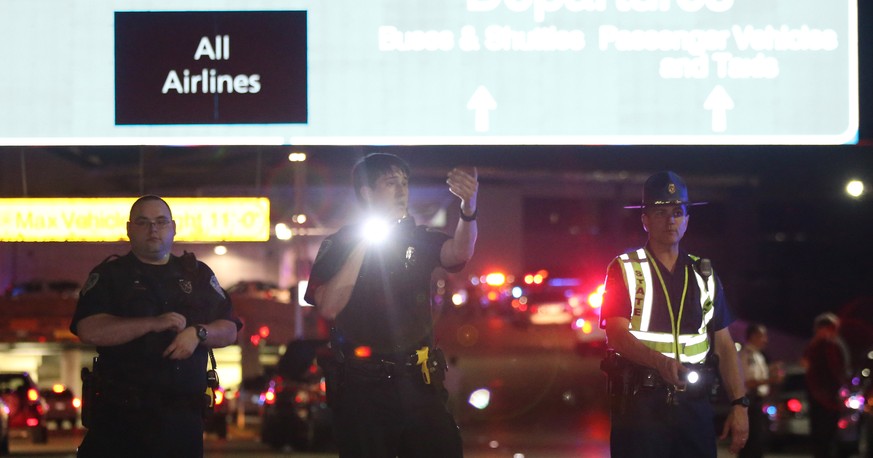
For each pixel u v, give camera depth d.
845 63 35.59
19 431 72.81
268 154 48.44
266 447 61.59
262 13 35.59
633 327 20.27
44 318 88.25
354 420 18.03
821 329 42.97
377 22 35.81
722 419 56.53
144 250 18.70
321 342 39.12
